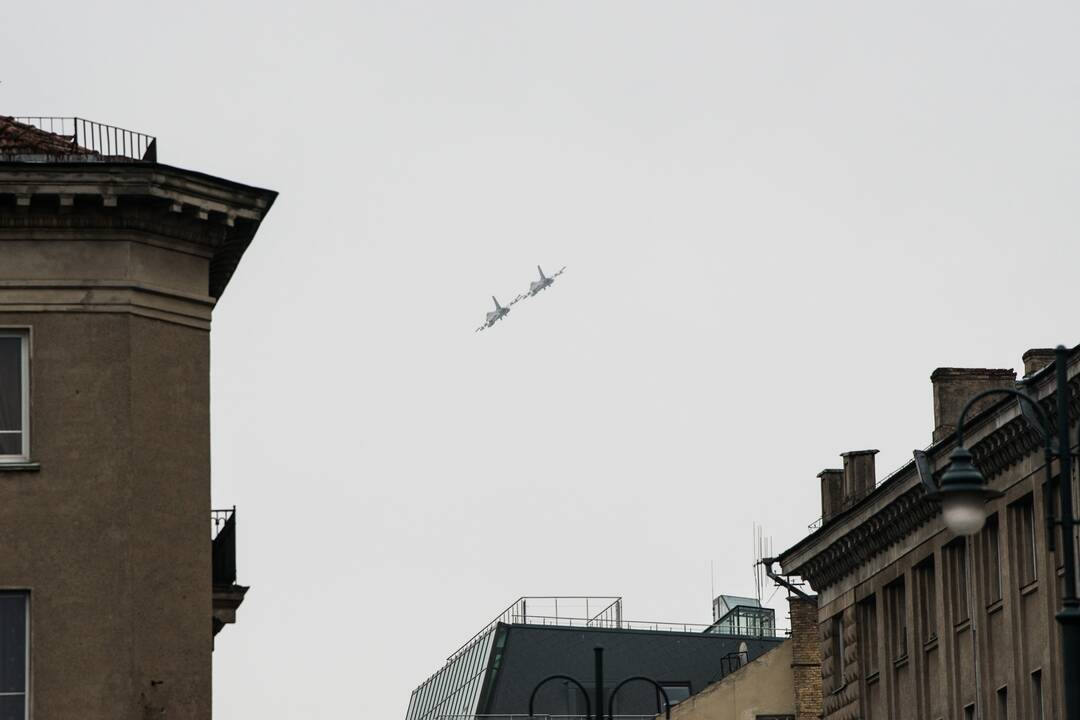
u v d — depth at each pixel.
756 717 168.12
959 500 61.22
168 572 82.56
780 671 168.75
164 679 81.69
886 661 126.00
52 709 80.25
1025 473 106.88
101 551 81.62
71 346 82.69
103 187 82.12
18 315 82.50
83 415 82.38
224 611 89.44
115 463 82.19
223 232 85.56
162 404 83.69
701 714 168.12
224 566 89.12
